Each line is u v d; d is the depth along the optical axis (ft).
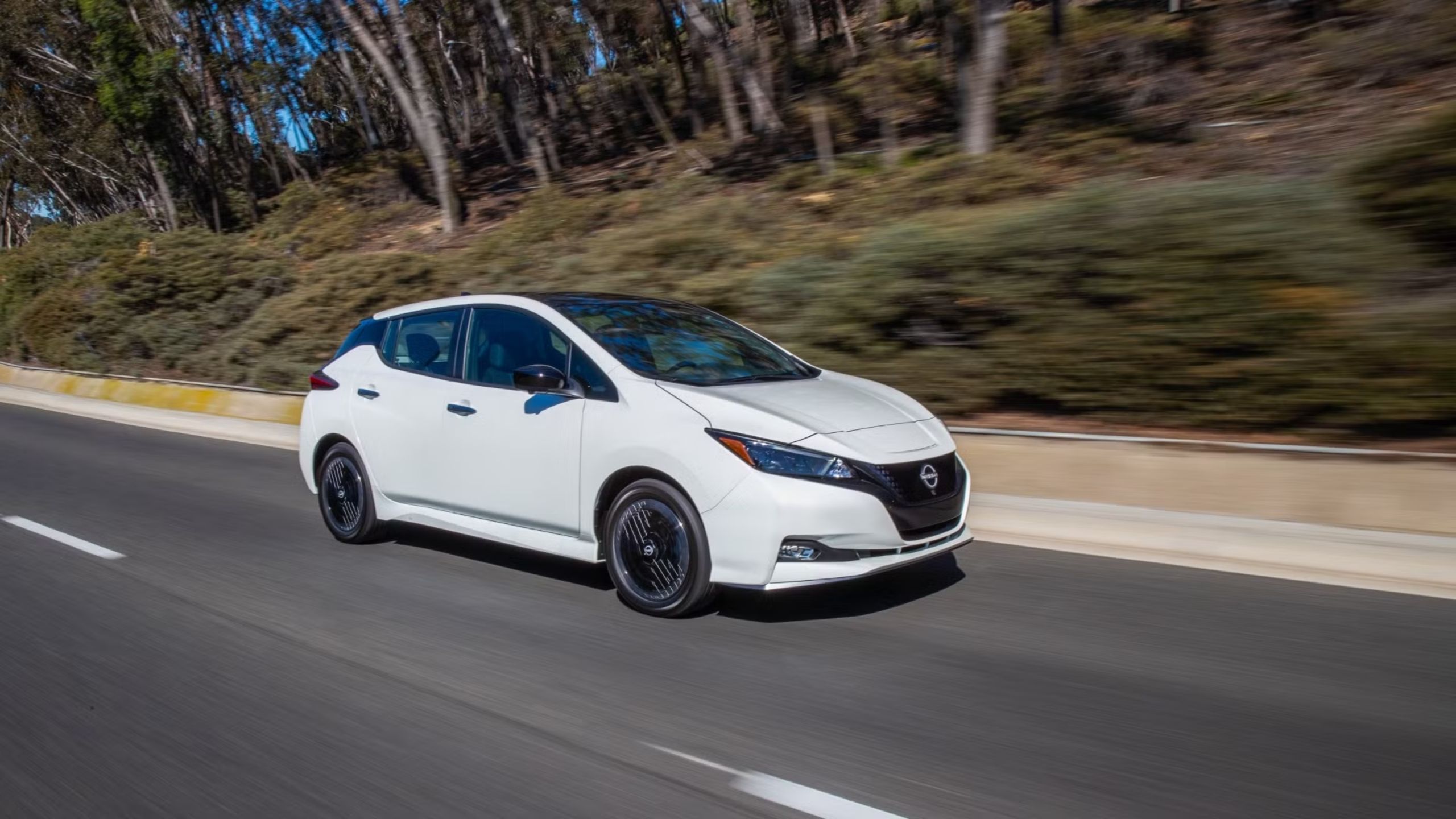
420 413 21.04
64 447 41.93
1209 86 72.59
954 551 21.86
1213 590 18.79
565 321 19.51
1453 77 59.98
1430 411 21.39
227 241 73.46
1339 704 13.75
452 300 21.93
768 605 18.31
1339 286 23.13
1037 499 23.26
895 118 86.94
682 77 134.00
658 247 41.57
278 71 149.07
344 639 17.28
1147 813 11.06
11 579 21.68
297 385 48.29
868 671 15.20
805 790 11.78
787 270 33.27
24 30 142.82
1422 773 11.83
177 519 27.25
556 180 112.16
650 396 17.58
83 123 155.02
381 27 132.87
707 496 16.49
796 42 126.21
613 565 18.04
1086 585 19.24
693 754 12.74
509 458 19.25
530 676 15.37
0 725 14.26
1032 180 51.67
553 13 128.98
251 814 11.63
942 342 28.94
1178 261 24.31
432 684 15.21
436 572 21.08
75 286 72.33
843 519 16.02
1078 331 25.88
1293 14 84.48
